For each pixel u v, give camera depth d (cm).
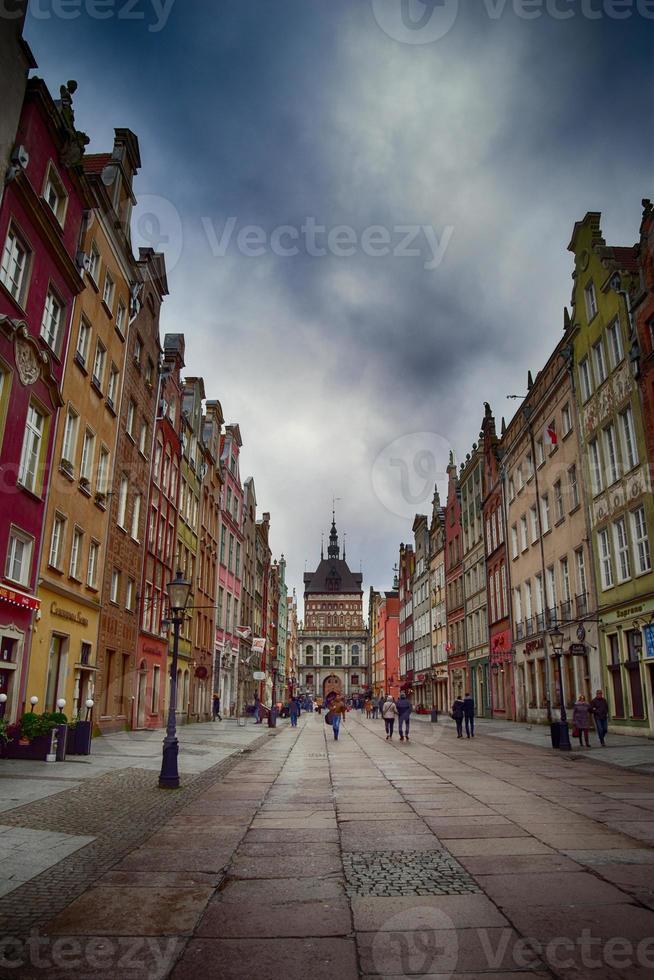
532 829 899
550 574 3316
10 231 1584
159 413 3089
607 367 2639
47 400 1800
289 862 737
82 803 1070
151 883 657
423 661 6962
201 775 1478
